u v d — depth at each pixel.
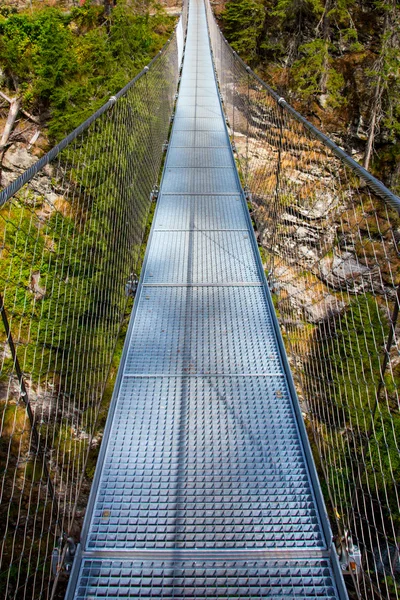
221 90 9.12
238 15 13.45
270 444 2.09
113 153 2.95
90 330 2.53
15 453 4.70
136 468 1.98
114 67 10.70
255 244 3.65
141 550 1.68
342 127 12.61
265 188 4.33
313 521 1.79
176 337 2.74
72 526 1.79
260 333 2.78
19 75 11.34
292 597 1.55
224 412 2.25
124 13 11.52
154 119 5.06
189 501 1.86
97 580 1.59
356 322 4.73
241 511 1.82
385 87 11.04
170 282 3.23
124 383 2.42
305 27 13.12
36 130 12.15
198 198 4.48
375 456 4.47
